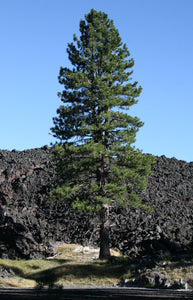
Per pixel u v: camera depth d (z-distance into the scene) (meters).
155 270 20.86
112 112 29.09
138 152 28.89
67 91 30.80
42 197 44.75
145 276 19.31
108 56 31.59
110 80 30.94
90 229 35.69
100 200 26.59
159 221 36.81
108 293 15.14
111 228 36.69
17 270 25.66
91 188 26.88
